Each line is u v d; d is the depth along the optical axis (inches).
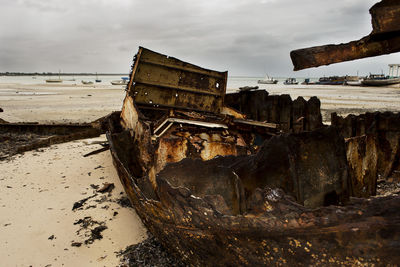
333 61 69.8
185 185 111.4
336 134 100.0
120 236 122.6
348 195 99.4
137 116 189.5
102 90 1437.0
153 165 148.9
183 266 99.3
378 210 56.9
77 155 250.1
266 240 67.4
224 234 73.8
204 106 264.5
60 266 103.8
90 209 148.1
